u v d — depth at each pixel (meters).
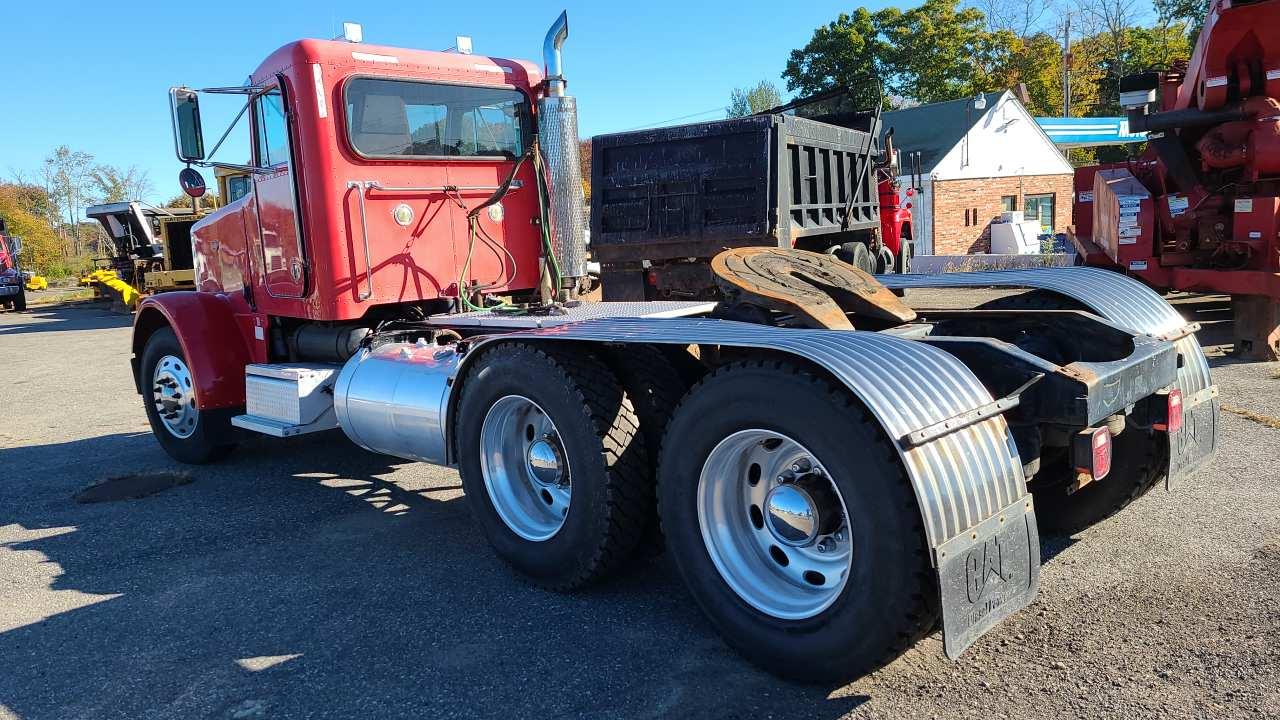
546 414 3.52
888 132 12.45
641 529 3.46
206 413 5.86
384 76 5.16
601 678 2.92
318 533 4.58
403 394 4.46
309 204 5.04
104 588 3.94
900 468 2.46
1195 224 8.47
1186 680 2.70
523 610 3.50
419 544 4.35
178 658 3.22
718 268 3.94
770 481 3.00
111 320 21.30
